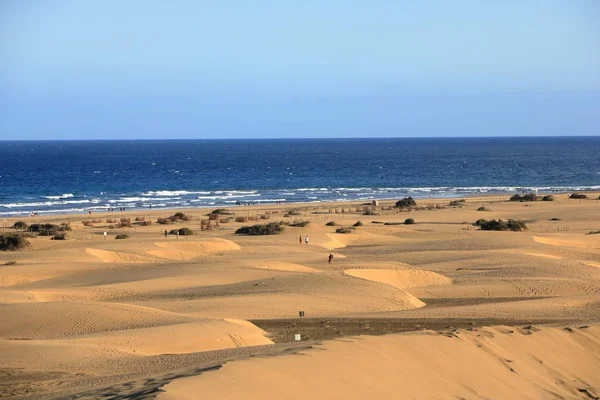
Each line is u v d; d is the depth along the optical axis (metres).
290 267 81.38
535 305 61.31
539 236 112.00
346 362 29.17
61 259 88.50
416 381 29.56
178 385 23.44
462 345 34.75
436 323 51.88
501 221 127.62
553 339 38.75
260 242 109.00
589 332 41.03
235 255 96.06
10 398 27.69
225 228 128.62
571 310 58.75
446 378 30.97
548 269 81.88
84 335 44.38
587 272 81.06
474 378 31.69
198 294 65.25
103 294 65.81
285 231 119.81
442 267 85.38
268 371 26.41
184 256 96.06
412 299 64.81
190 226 131.88
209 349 41.75
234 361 27.45
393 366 30.09
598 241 110.38
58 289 68.44
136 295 65.88
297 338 44.56
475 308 59.75
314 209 162.50
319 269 80.19
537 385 32.97
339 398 25.92
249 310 57.28
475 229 125.44
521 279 75.81
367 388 27.44
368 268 77.00
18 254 93.31
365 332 48.16
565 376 35.00
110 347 39.69
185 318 50.00
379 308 60.25
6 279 75.00
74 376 32.44
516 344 37.03
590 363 37.44
